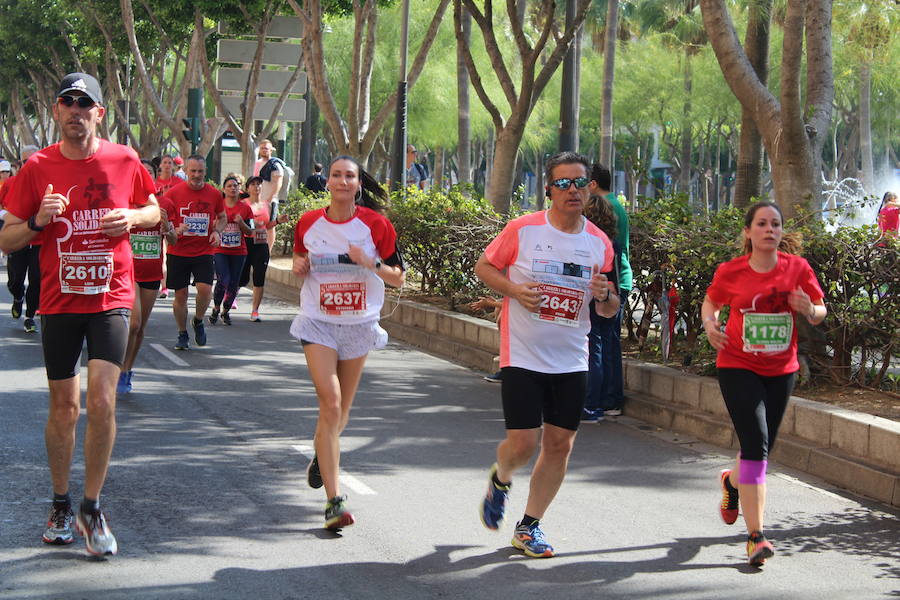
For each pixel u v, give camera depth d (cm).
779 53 3416
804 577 529
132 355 934
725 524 617
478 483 688
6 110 6625
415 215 1430
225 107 2783
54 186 515
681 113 4331
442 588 497
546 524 607
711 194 6406
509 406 537
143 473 678
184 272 1185
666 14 4056
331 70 3862
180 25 3312
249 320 1507
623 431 866
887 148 4928
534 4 3956
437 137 4119
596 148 6144
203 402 916
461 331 1259
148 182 545
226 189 1419
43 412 840
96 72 4584
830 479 719
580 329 542
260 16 2705
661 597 496
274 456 738
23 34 4378
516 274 539
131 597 470
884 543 589
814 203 988
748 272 573
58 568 502
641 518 625
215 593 479
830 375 895
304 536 566
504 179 1533
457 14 1559
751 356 569
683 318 1005
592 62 4619
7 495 610
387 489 666
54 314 520
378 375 1099
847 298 864
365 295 598
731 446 811
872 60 1819
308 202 2214
